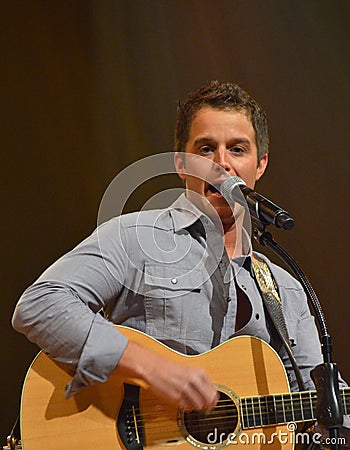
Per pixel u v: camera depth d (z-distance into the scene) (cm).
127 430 598
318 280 1163
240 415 621
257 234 616
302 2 1222
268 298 691
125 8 1223
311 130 1201
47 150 1184
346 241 1172
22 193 1164
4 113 1181
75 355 579
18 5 1215
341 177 1188
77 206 1175
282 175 1192
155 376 584
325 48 1213
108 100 1208
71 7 1223
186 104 717
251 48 1216
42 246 1156
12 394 1102
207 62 1216
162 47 1220
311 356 714
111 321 651
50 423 588
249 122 693
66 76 1208
